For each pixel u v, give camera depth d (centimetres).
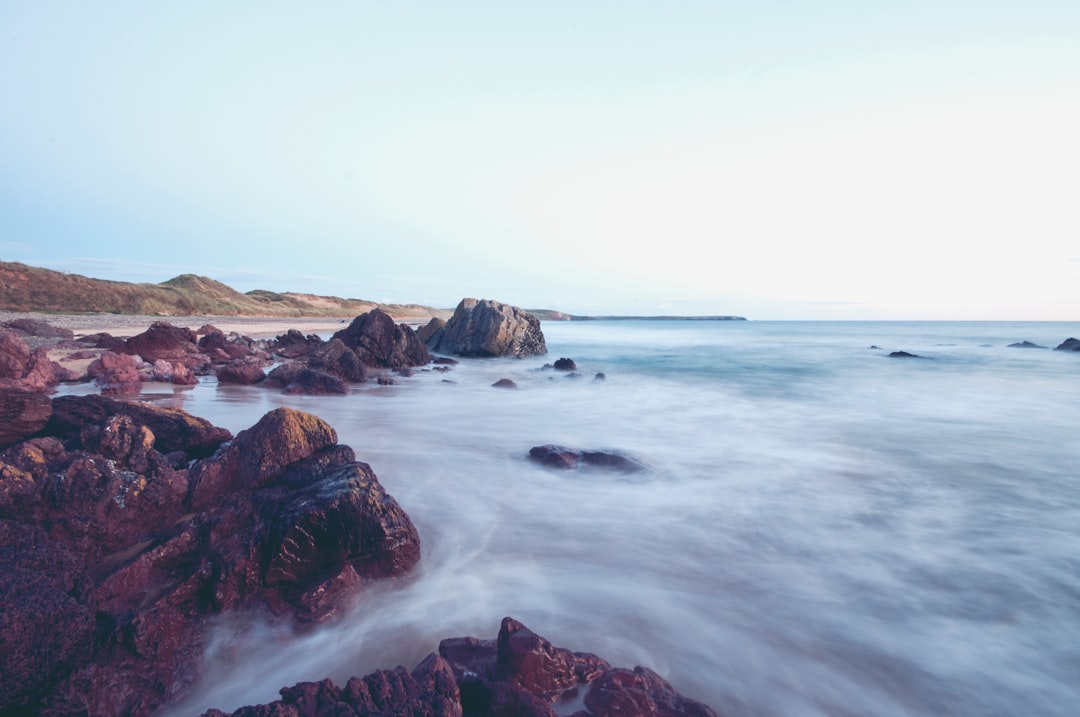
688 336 8750
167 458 819
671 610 641
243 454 820
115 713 447
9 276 5597
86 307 5912
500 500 977
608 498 998
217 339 2875
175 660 512
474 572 719
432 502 955
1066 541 840
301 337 3550
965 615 640
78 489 638
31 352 1850
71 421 930
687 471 1180
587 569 736
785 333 10450
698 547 809
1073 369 3388
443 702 424
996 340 7362
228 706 488
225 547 616
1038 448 1413
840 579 720
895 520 919
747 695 510
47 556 513
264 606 597
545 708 412
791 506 977
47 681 431
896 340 7412
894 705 502
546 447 1198
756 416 1877
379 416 1700
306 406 1791
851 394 2438
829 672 542
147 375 1994
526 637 471
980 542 837
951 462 1273
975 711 495
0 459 650
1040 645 586
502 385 2430
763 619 628
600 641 579
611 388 2566
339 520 650
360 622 602
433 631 587
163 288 7325
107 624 507
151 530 692
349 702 421
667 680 523
